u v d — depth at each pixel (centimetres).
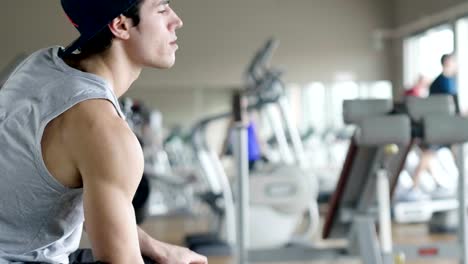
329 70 929
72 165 96
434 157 657
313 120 922
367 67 935
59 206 100
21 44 835
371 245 270
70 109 96
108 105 97
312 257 312
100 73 105
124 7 102
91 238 93
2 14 834
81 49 108
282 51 923
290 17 923
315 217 532
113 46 106
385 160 260
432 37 887
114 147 93
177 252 125
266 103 550
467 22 821
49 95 98
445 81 603
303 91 924
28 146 97
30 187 98
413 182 654
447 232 576
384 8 939
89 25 103
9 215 100
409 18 900
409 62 923
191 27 902
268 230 462
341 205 283
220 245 503
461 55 820
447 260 430
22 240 101
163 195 786
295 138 556
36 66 104
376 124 246
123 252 92
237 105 331
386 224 263
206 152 548
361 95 934
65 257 107
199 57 902
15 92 100
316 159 836
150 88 886
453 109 271
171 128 883
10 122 98
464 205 308
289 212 466
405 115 254
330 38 930
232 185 535
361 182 273
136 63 108
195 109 894
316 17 927
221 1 908
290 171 464
